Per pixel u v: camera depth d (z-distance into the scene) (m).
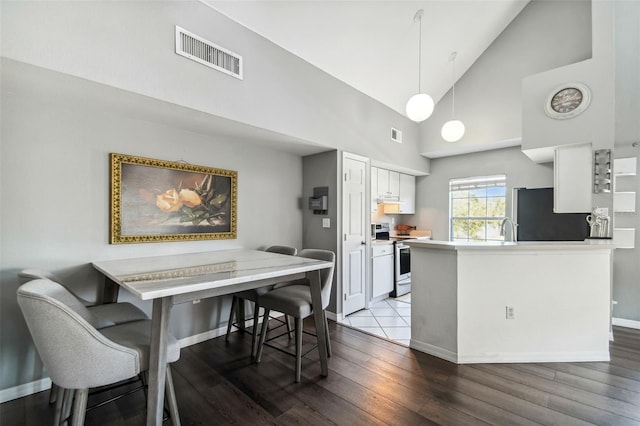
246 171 3.23
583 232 3.74
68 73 1.68
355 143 3.72
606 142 3.02
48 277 1.84
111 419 1.76
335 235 3.46
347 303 3.59
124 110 2.24
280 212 3.57
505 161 4.63
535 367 2.33
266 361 2.45
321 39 3.00
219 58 2.36
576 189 3.25
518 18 4.01
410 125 4.82
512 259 2.43
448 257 2.47
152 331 1.45
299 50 2.98
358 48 3.27
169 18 2.09
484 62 4.30
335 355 2.56
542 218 4.02
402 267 4.68
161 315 1.44
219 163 3.00
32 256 2.02
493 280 2.43
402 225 5.73
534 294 2.43
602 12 3.04
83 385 1.29
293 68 2.96
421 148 5.01
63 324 1.24
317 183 3.65
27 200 2.00
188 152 2.78
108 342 1.33
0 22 1.50
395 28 3.27
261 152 3.37
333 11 2.82
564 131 3.22
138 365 1.43
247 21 2.54
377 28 3.18
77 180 2.19
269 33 2.71
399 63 3.73
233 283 1.65
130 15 1.91
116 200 2.34
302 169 3.83
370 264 4.06
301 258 2.44
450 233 5.27
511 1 3.72
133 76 1.92
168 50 2.08
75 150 2.18
